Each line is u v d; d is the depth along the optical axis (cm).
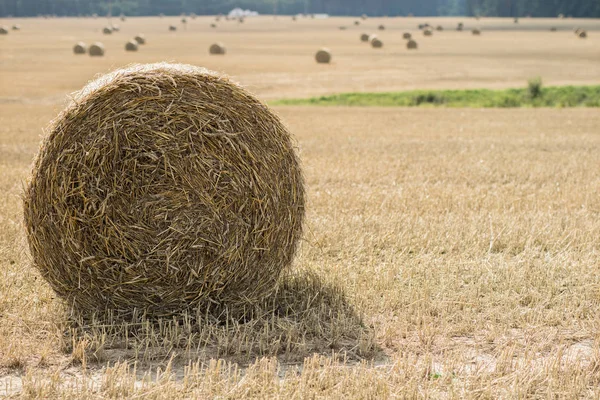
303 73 4694
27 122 2419
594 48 7500
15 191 1234
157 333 634
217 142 630
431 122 2597
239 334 627
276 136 664
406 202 1179
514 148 1912
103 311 661
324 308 684
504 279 791
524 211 1131
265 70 4828
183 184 623
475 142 2030
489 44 8256
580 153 1823
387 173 1494
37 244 653
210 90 638
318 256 871
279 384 526
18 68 4769
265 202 652
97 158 619
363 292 737
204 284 650
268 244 663
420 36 10294
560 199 1223
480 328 662
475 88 4022
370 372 541
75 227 627
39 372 555
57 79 4100
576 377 540
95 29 12694
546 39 9375
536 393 527
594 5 18012
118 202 621
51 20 19075
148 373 555
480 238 946
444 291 751
